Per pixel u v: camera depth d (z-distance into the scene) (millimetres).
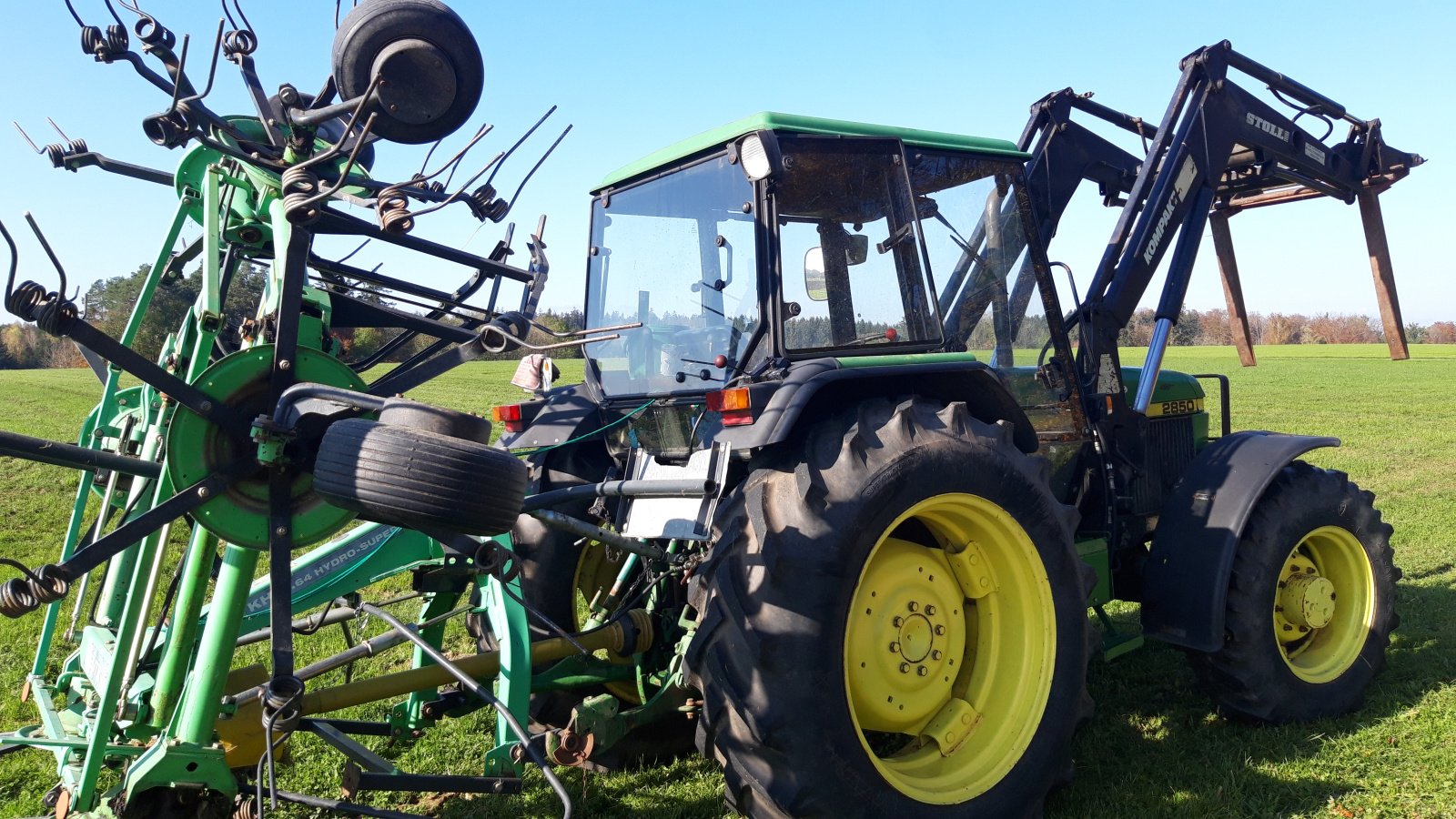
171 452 2852
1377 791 3688
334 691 3557
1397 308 6078
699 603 3209
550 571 4410
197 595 3160
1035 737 3551
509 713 3062
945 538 3697
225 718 3336
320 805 3113
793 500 3180
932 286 3873
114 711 3115
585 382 4449
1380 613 4742
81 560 2635
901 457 3291
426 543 4035
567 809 2852
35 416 22891
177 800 3033
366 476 2561
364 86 2883
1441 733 4180
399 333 4691
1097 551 4523
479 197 3375
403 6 2834
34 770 4172
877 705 3467
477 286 3766
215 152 4156
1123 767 4047
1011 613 3672
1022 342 4348
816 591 3090
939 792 3371
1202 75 5086
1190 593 4340
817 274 3604
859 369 3418
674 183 3924
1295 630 4629
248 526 2941
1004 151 4273
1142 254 4848
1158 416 5402
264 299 3793
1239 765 3982
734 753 3098
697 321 3754
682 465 3854
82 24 3121
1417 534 8242
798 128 3615
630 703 4441
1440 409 20766
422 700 3984
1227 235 6297
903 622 3521
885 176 3791
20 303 2561
